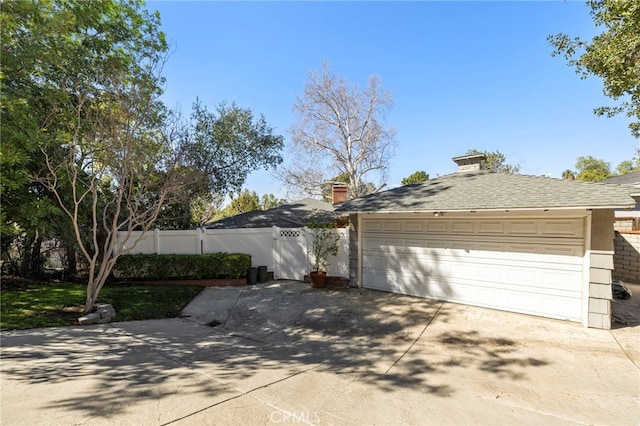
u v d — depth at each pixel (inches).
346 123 983.0
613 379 160.4
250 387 149.3
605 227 229.5
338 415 126.3
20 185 255.0
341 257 399.2
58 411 123.3
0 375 157.3
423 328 240.8
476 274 293.4
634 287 356.2
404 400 139.3
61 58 266.8
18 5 224.7
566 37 335.3
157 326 260.4
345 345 212.1
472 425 121.0
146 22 299.1
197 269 413.7
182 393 141.3
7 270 400.2
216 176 587.2
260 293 367.2
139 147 294.7
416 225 331.9
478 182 336.8
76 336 228.4
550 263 255.6
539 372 168.4
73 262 438.9
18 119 234.4
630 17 261.4
